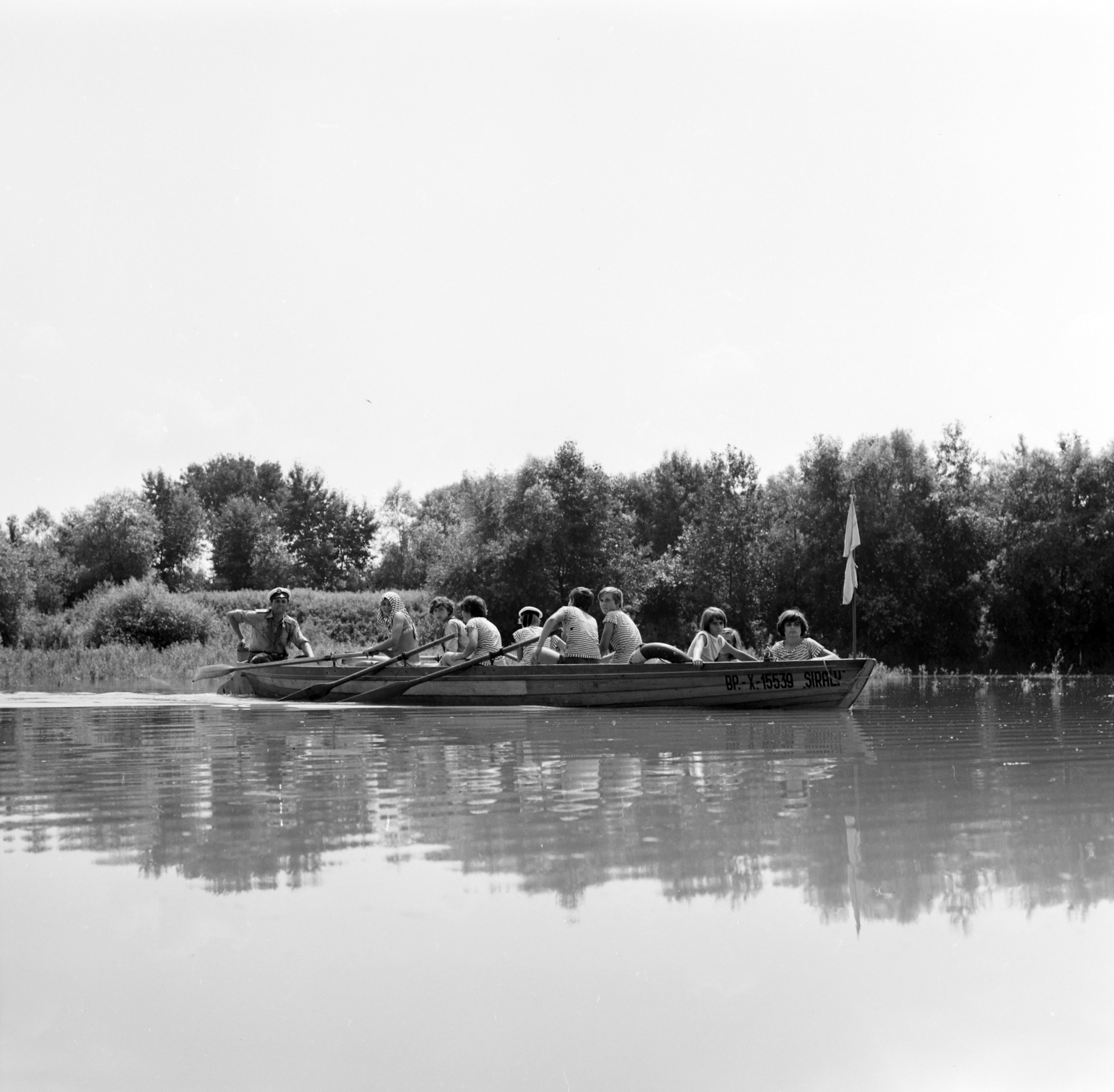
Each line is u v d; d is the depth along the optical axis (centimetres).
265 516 8850
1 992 279
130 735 936
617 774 641
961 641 4003
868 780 607
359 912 339
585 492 4609
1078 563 3891
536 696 1277
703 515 4369
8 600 3678
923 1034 251
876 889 361
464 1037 250
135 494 6097
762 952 301
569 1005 268
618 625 1341
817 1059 240
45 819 497
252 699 1520
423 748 807
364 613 4419
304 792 575
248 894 361
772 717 1125
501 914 336
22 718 1162
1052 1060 238
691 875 379
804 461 4178
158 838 449
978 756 733
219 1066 238
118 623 3688
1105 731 945
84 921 332
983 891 357
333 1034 253
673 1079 231
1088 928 319
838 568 4041
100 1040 252
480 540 4634
